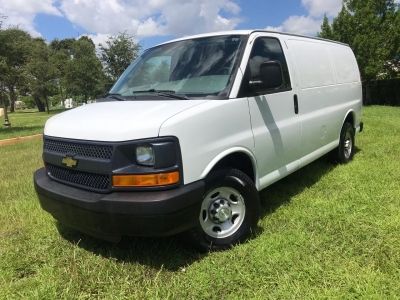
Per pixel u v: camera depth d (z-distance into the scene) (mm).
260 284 3465
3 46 22375
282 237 4230
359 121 7895
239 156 4316
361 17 26594
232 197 4184
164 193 3467
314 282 3441
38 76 44500
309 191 5801
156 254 4051
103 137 3586
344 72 7121
